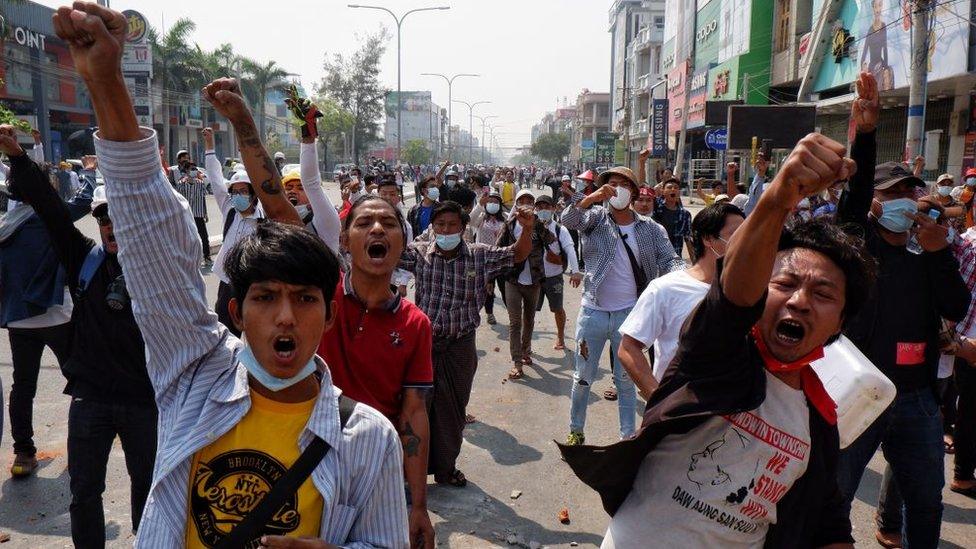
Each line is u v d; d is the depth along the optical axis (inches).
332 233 138.0
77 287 129.5
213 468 62.4
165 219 64.5
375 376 113.7
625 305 201.9
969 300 132.3
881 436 126.6
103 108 60.4
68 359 130.3
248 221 215.9
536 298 293.4
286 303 60.7
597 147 2549.2
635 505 79.9
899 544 159.3
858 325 132.7
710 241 132.1
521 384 277.0
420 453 112.0
